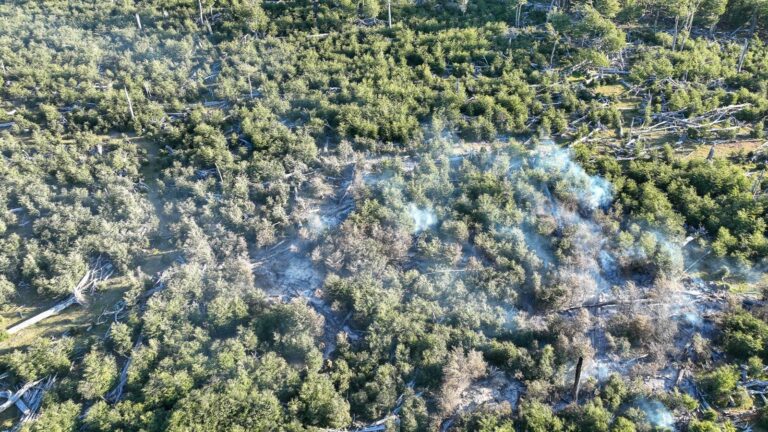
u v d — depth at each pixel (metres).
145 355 35.09
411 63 60.66
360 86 55.44
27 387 34.78
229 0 68.62
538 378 34.06
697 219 41.53
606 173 44.75
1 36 62.66
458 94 53.09
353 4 65.00
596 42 59.94
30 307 39.94
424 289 38.78
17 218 45.31
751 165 46.34
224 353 34.75
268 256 43.09
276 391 33.53
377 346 35.53
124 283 41.31
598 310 38.22
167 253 43.47
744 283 38.59
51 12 67.69
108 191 46.56
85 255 41.88
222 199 45.59
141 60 61.53
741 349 34.38
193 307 38.09
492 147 49.25
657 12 64.31
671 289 38.00
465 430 31.73
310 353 34.88
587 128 49.66
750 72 55.47
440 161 48.22
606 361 35.69
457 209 43.88
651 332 35.66
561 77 56.62
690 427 30.72
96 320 38.88
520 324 36.84
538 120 51.72
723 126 49.72
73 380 34.59
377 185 45.78
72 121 53.22
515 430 31.77
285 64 59.38
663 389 34.06
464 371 33.81
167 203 45.59
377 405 32.81
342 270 41.19
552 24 61.97
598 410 31.19
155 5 68.19
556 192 43.88
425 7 68.62
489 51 60.03
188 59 61.12
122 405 32.72
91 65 59.25
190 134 51.78
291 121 53.78
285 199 45.56
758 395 32.97
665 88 53.41
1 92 56.16
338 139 51.62
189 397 32.69
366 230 42.59
